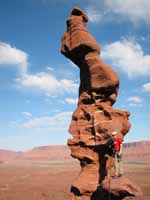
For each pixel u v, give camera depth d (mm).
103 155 27641
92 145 27547
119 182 23844
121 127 27062
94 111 28234
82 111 29062
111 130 26594
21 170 153625
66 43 29828
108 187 24031
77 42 28688
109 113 27484
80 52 29000
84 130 28312
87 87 29016
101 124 27312
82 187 27094
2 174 123562
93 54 28484
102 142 26859
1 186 77000
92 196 27125
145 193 54656
